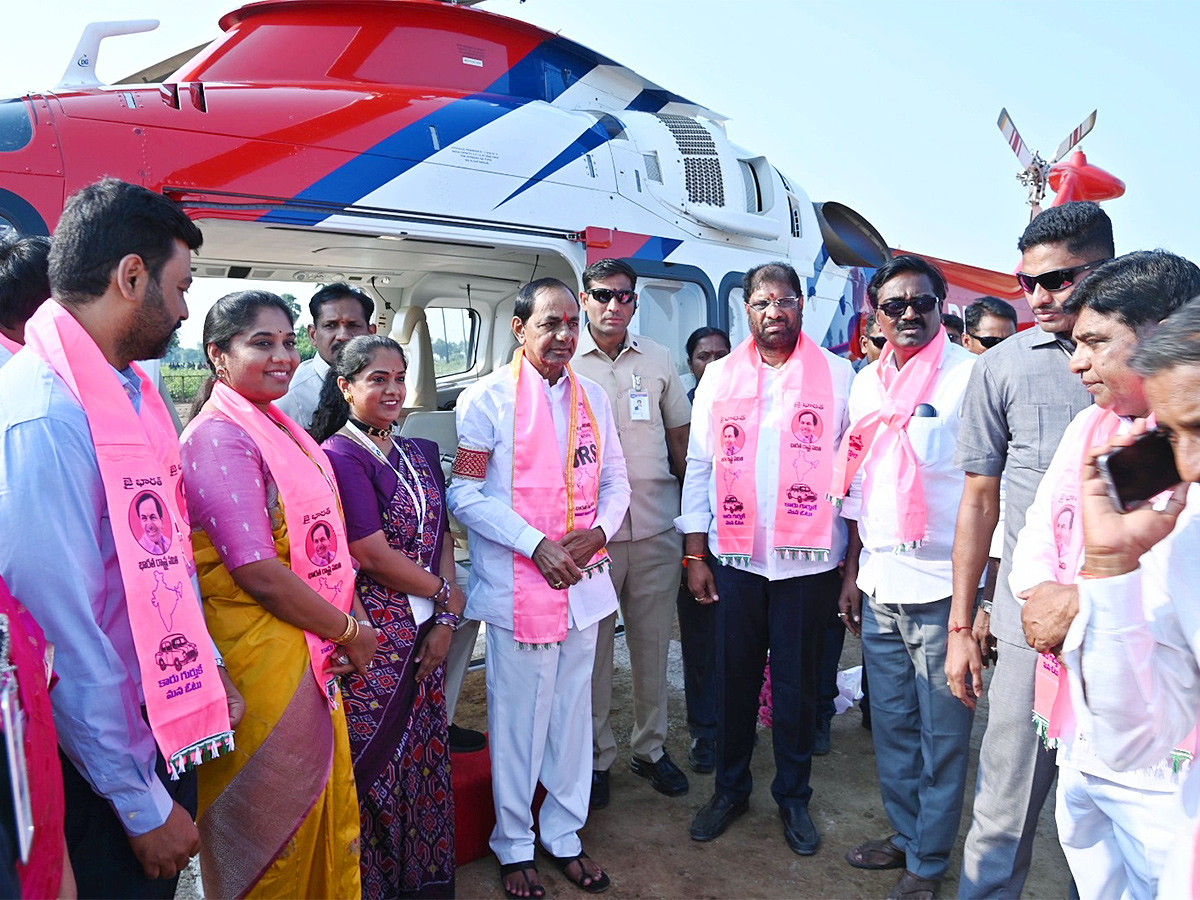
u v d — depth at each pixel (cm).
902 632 274
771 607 301
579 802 287
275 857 197
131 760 147
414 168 354
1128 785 162
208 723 162
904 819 283
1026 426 220
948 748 264
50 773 109
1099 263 204
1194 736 145
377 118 353
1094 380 173
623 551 333
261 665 198
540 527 274
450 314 558
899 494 265
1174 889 127
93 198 154
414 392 548
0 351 181
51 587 140
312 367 318
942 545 264
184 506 180
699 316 467
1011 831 221
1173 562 137
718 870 290
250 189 318
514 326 291
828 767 371
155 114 309
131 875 157
